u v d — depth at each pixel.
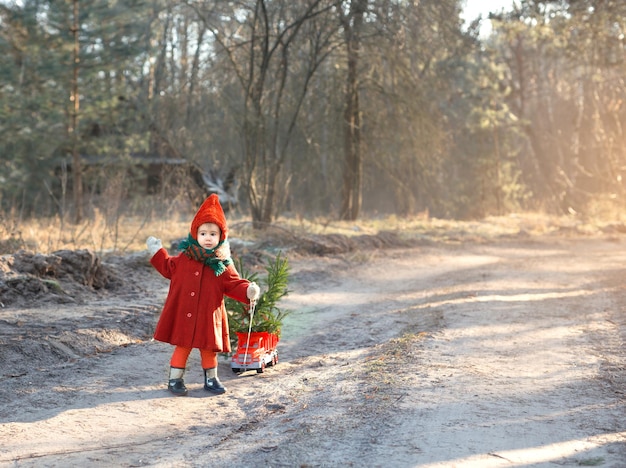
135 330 7.92
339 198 33.19
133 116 30.33
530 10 30.50
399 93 26.62
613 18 30.14
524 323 8.63
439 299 10.73
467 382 5.93
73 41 26.05
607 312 9.39
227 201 32.41
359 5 22.11
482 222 34.88
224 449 4.60
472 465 4.05
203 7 22.34
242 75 23.02
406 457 4.23
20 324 7.41
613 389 5.66
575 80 49.62
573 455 4.18
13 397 5.62
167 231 17.50
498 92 41.75
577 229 28.02
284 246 16.23
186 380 6.40
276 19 22.05
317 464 4.21
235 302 6.72
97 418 5.26
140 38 28.91
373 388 5.84
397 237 21.14
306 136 25.91
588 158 51.16
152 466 4.33
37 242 13.04
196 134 30.36
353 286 12.55
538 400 5.38
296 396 5.82
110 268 10.88
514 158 52.19
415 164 32.06
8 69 27.33
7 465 4.33
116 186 20.72
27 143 28.30
